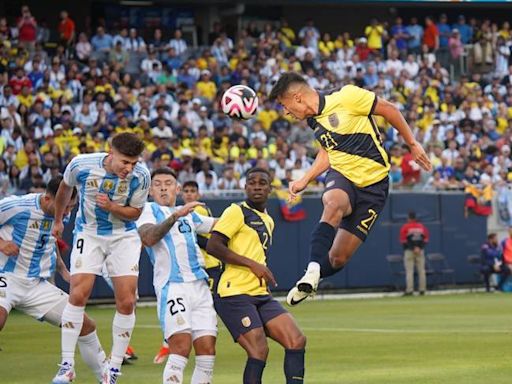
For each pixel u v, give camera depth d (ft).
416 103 292.81
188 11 310.24
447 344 127.75
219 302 76.54
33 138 235.40
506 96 311.47
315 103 75.00
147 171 83.20
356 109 74.54
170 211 82.64
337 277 246.88
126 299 84.99
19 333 153.89
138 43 279.28
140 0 306.35
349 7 329.93
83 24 302.86
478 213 263.49
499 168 277.64
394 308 201.16
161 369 105.50
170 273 77.46
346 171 74.64
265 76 276.00
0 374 103.50
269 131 265.54
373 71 297.53
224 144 252.01
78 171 82.89
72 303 84.89
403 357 114.01
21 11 295.69
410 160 258.78
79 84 256.52
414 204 255.91
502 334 140.77
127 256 85.46
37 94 247.91
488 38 320.09
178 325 76.54
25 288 91.40
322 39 324.80
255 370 74.74
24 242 90.12
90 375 101.35
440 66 317.63
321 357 115.24
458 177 272.51
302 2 294.87
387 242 252.42
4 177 216.33
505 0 315.99
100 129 244.83
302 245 240.32
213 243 76.18
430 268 256.93
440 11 341.00
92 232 85.10
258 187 77.66
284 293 239.91
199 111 258.78
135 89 258.37
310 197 240.94
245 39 300.81
